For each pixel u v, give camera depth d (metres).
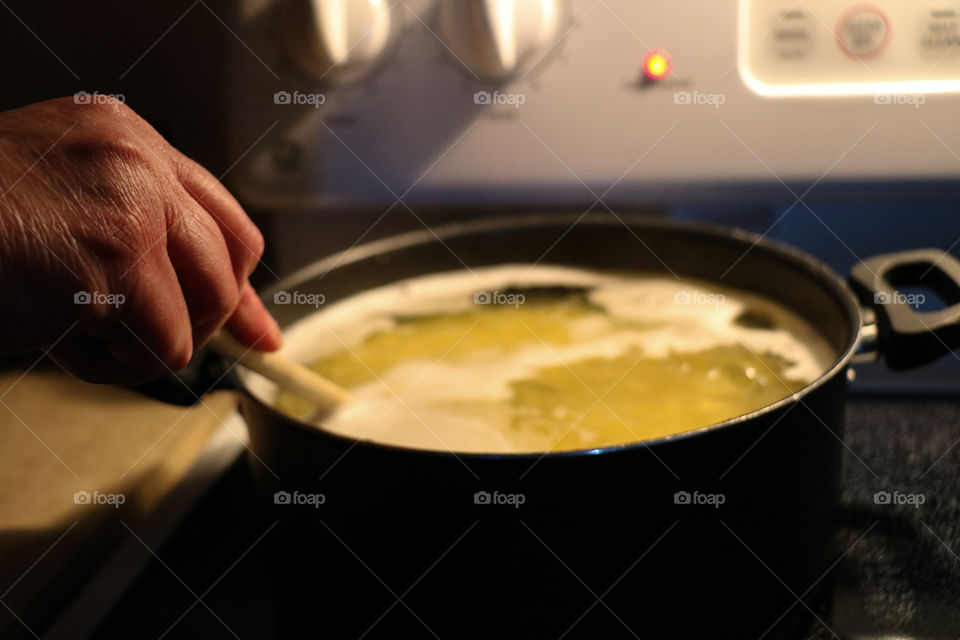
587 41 0.81
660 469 0.61
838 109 0.80
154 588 0.69
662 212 0.86
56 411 0.82
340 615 0.64
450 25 0.80
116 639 0.67
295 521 0.64
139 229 0.63
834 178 0.81
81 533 0.71
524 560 0.61
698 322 0.78
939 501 0.72
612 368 0.75
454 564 0.62
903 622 0.65
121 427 0.80
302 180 0.84
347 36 0.80
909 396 0.81
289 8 0.80
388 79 0.82
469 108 0.82
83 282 0.62
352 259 0.80
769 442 0.62
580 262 0.82
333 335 0.79
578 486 0.60
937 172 0.80
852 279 0.74
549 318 0.81
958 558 0.68
